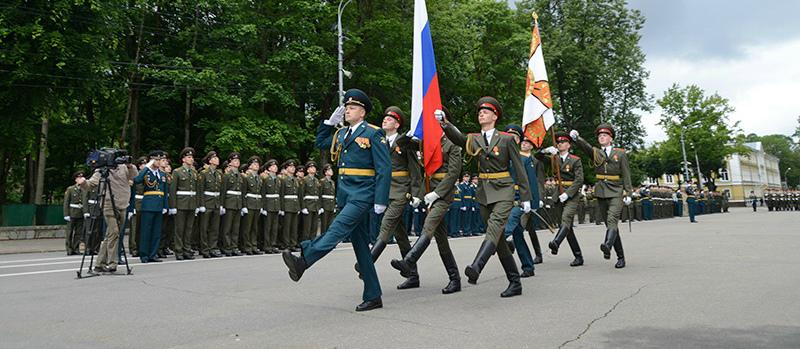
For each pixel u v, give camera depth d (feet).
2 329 14.79
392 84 81.82
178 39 76.79
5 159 75.61
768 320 14.38
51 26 59.47
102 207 26.40
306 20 76.59
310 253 14.73
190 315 16.26
